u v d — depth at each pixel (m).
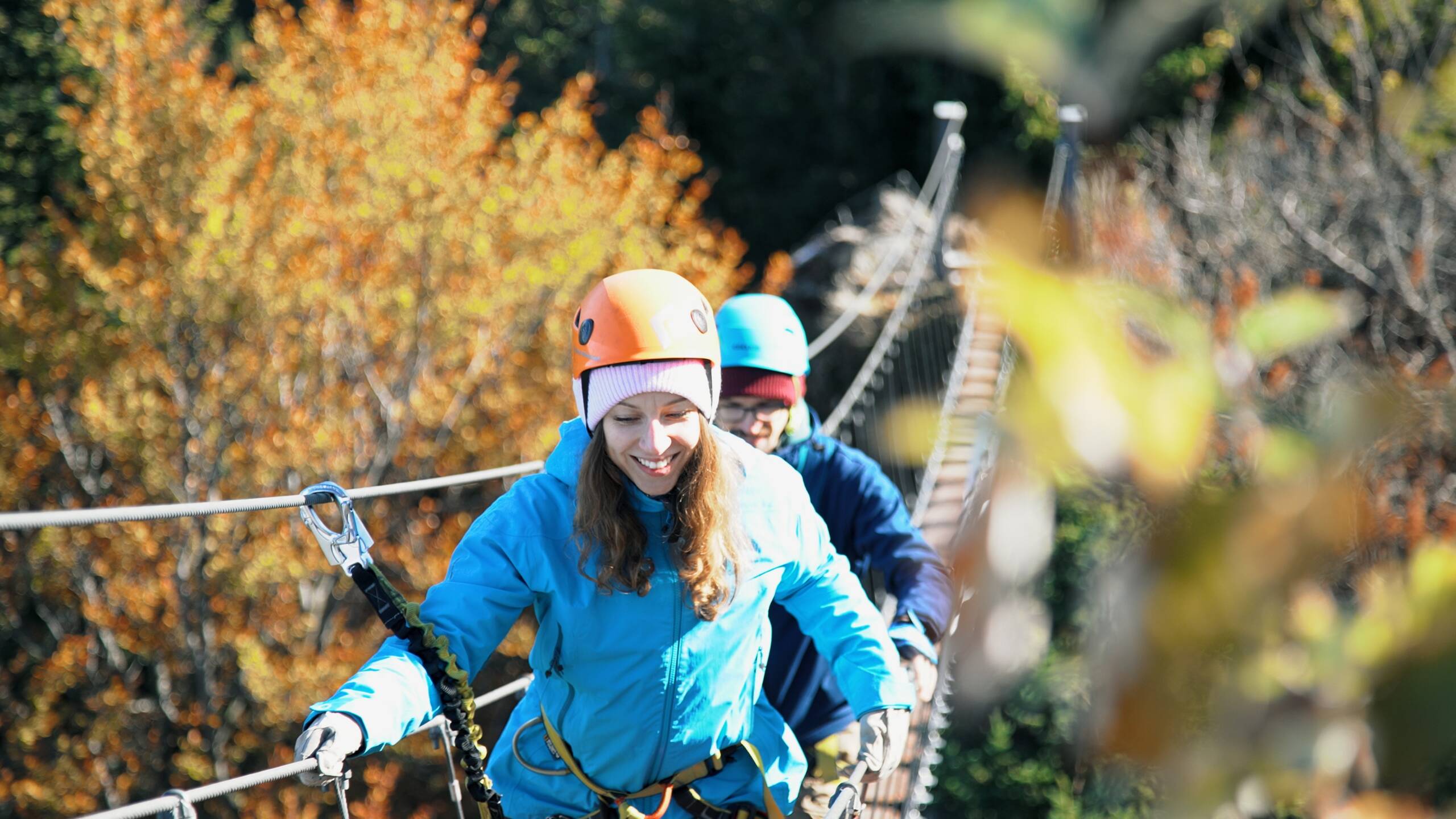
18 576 18.64
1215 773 0.51
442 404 17.53
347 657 16.86
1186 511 0.52
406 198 17.69
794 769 2.86
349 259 17.44
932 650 3.46
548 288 18.55
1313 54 10.12
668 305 2.42
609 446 2.44
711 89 29.41
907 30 0.52
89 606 16.64
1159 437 0.52
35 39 23.66
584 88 20.05
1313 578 0.51
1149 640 0.52
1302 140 10.06
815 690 3.57
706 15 28.92
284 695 16.28
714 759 2.71
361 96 17.80
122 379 16.55
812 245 19.62
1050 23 0.51
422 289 17.86
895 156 28.62
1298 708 0.51
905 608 3.54
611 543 2.40
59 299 18.25
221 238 16.17
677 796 2.69
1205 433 0.52
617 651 2.51
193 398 17.17
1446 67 0.87
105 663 19.03
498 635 2.44
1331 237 8.84
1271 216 9.45
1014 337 0.54
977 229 0.56
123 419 16.98
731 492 2.52
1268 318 0.55
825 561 2.78
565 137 20.17
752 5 27.98
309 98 17.98
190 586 17.00
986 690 0.60
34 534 17.16
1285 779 0.50
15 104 23.61
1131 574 0.52
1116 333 0.53
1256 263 9.21
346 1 32.34
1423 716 0.50
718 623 2.54
